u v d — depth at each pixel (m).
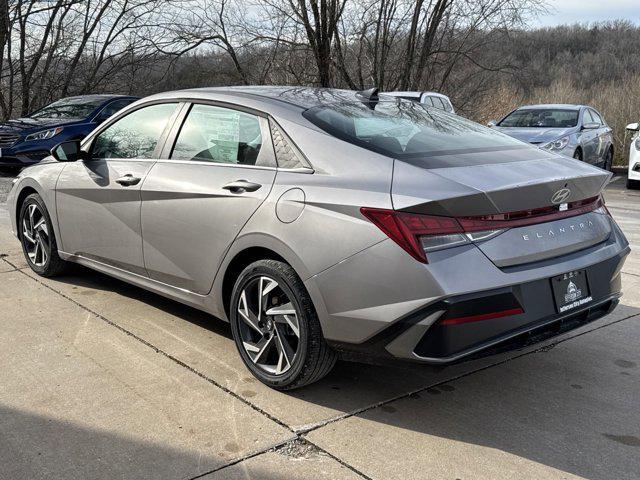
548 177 2.99
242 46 17.34
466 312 2.69
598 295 3.22
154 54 18.78
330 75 17.42
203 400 3.19
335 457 2.71
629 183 12.57
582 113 12.85
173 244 3.80
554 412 3.14
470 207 2.73
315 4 16.09
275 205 3.18
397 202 2.77
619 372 3.62
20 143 11.45
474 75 20.52
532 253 2.88
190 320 4.28
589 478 2.59
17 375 3.42
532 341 2.97
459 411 3.14
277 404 3.17
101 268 4.53
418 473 2.61
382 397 3.28
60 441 2.79
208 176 3.61
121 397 3.20
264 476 2.57
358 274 2.83
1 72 18.45
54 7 18.11
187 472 2.59
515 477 2.59
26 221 5.22
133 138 4.28
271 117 3.46
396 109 3.85
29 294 4.75
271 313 3.24
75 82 19.52
